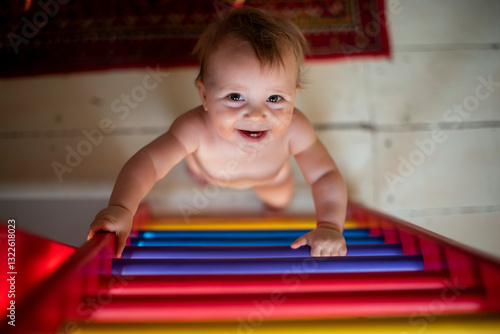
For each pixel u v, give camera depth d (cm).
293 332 55
